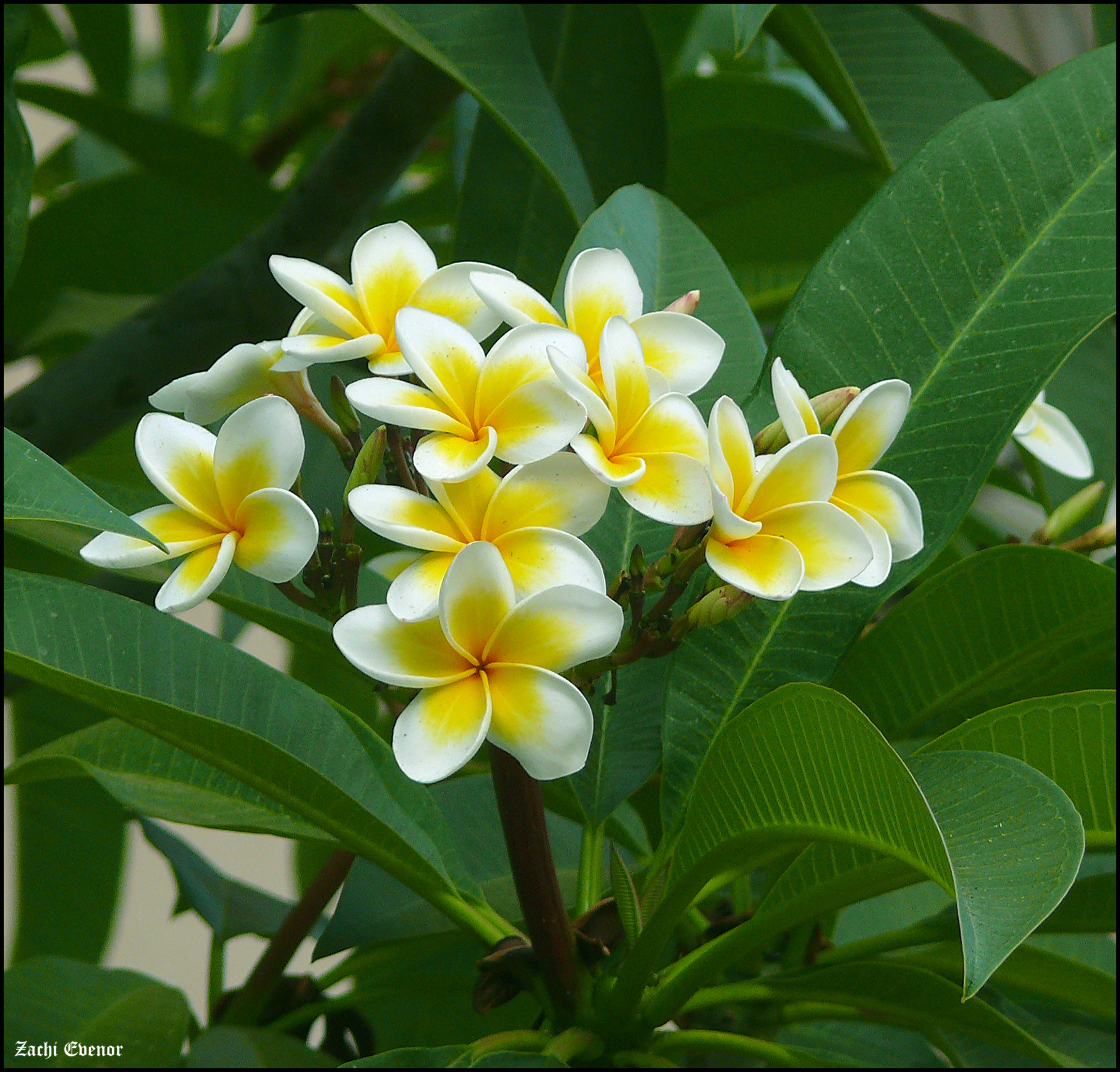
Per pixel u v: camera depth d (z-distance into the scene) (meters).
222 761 1.28
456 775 1.51
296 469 1.21
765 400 1.35
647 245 1.42
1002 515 2.07
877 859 1.27
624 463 1.21
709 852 1.27
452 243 2.18
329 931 1.43
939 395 1.36
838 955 1.38
